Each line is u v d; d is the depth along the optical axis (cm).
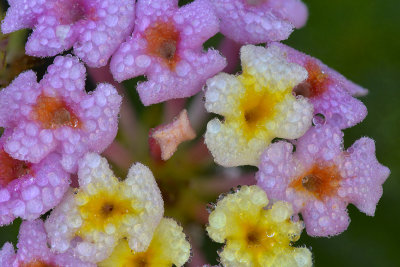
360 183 8
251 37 8
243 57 8
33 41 8
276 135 8
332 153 8
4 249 8
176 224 8
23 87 8
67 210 8
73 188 8
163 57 8
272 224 8
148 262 8
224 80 8
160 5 8
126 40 8
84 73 8
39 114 8
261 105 8
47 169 8
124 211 8
